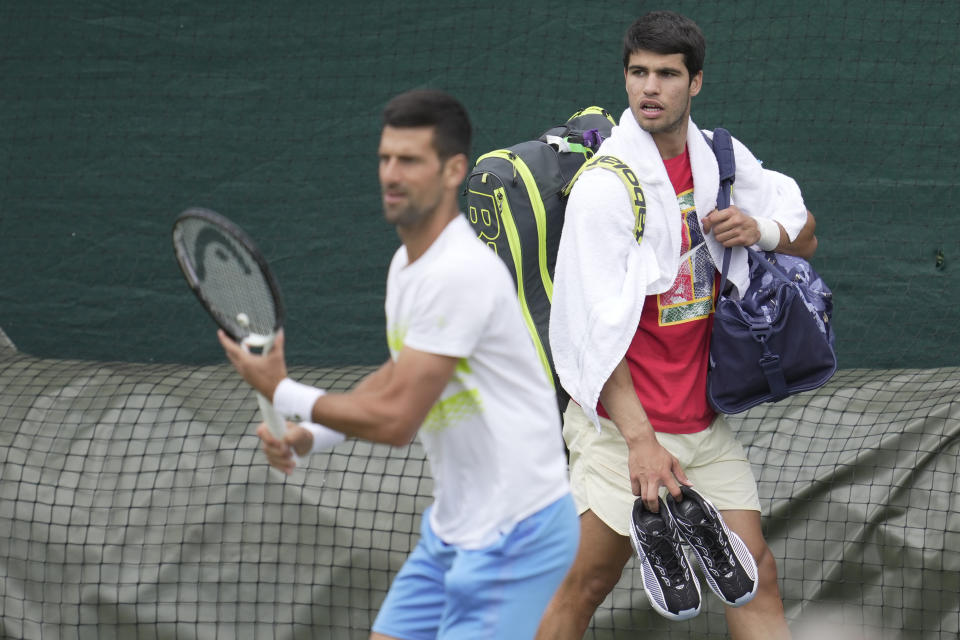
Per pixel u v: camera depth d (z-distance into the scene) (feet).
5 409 57.93
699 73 39.40
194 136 69.41
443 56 67.36
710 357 39.58
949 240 63.21
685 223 39.60
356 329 68.80
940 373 54.03
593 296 37.76
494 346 27.63
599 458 39.91
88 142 70.13
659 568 37.86
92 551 52.47
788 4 64.03
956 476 47.21
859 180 64.08
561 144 46.78
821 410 52.37
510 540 28.55
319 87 68.33
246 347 27.91
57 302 70.95
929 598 45.88
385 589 49.88
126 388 58.49
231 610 50.83
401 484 51.24
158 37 69.26
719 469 40.40
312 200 68.80
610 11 65.67
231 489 52.47
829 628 47.11
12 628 52.47
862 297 64.39
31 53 70.08
